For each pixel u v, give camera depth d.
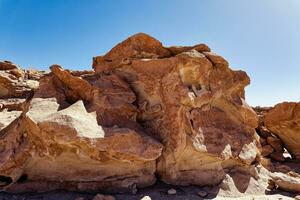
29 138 6.16
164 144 7.16
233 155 7.91
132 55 8.12
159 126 7.39
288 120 13.90
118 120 7.07
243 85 9.31
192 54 7.50
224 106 8.76
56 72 7.22
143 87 7.79
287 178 8.29
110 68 8.59
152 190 6.64
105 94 7.30
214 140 7.66
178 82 7.29
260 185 8.19
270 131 15.50
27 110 6.49
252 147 8.80
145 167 6.87
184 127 7.14
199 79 7.81
